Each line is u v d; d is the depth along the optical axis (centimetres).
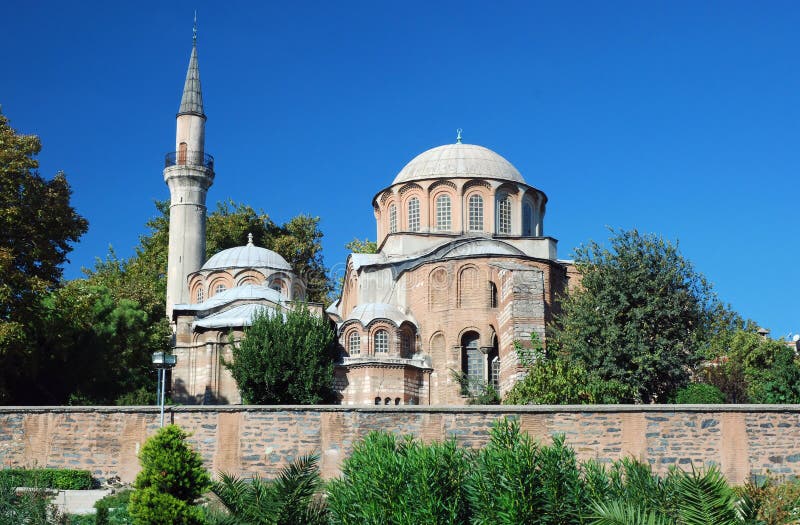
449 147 6700
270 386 4938
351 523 2225
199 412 3341
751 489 2305
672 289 4603
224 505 2359
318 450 3247
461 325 5706
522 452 2252
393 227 6569
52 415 3416
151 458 2378
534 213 6550
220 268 7056
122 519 2747
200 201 7638
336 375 5525
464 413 3238
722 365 5125
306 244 9444
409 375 5603
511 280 4966
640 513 2108
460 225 6309
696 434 3200
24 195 4794
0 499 2623
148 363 5809
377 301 6191
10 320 4491
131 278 8150
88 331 5166
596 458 3181
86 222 5100
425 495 2203
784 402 4319
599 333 4494
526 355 4741
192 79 7869
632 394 4259
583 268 4778
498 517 2183
